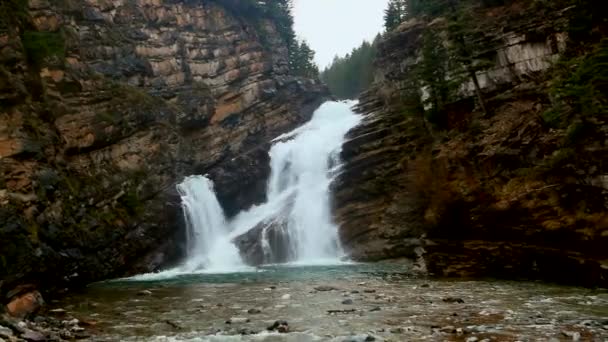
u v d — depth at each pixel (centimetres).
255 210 5047
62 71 3450
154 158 4153
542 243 2592
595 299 1852
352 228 4303
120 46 4750
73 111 3459
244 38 6259
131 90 4294
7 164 2495
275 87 6347
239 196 5084
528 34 3681
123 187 3662
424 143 4091
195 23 5791
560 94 2662
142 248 3628
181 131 4984
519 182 2869
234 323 1614
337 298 2084
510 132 3153
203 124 5303
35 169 2695
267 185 5344
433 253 3036
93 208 3297
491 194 3002
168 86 5181
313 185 4894
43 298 2344
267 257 4234
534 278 2494
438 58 4119
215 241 4478
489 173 3109
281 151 5394
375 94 5916
